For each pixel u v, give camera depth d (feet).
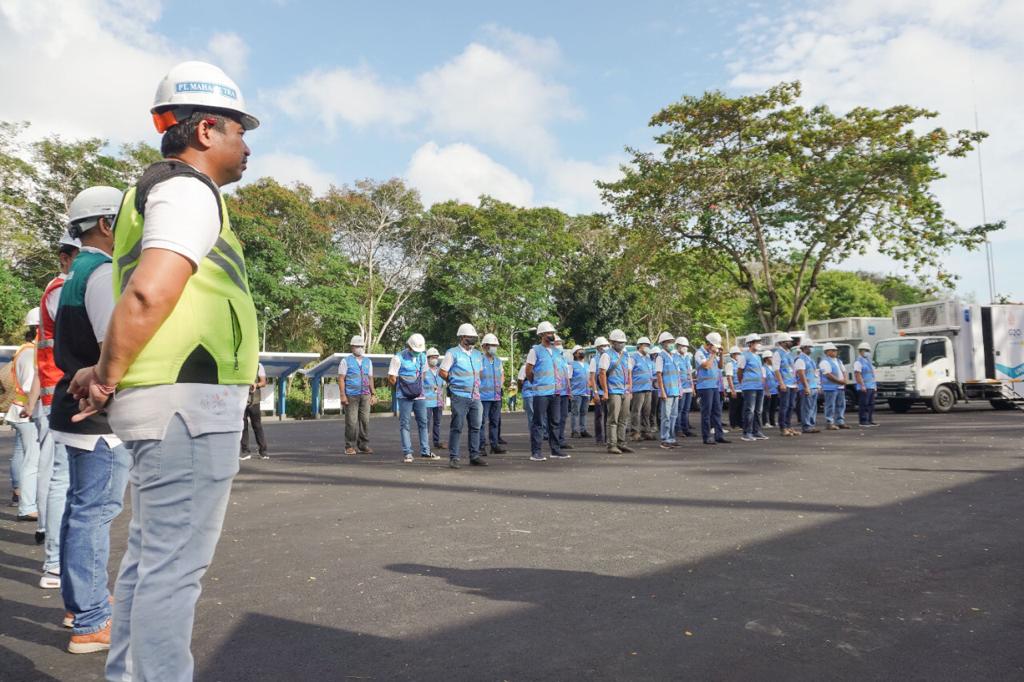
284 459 39.63
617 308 131.54
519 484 28.30
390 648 10.87
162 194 5.90
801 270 93.91
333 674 9.91
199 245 5.90
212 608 12.93
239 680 9.72
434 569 15.44
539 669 9.98
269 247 117.70
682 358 52.01
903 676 9.64
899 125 84.07
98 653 11.16
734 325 167.84
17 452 26.04
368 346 129.90
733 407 57.82
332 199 130.11
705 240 95.76
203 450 6.27
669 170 89.15
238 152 6.94
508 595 13.47
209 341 6.31
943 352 73.87
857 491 24.70
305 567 15.78
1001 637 11.04
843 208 88.79
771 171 84.48
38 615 13.01
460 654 10.59
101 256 10.88
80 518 11.12
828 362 53.11
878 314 185.57
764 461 34.17
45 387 17.70
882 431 50.57
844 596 13.15
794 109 86.28
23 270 109.70
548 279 132.05
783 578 14.32
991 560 15.48
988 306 75.15
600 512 21.74
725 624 11.74
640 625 11.73
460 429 35.17
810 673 9.75
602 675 9.75
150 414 6.07
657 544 17.38
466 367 35.27
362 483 29.35
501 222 130.31
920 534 18.02
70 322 10.73
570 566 15.47
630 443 46.88
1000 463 31.14
